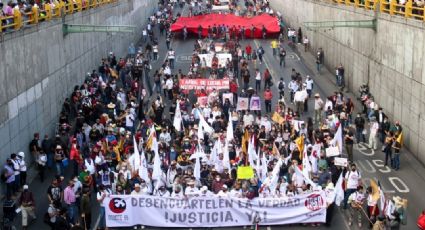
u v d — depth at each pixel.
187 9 84.00
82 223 23.59
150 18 72.94
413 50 31.50
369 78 39.78
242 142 29.12
